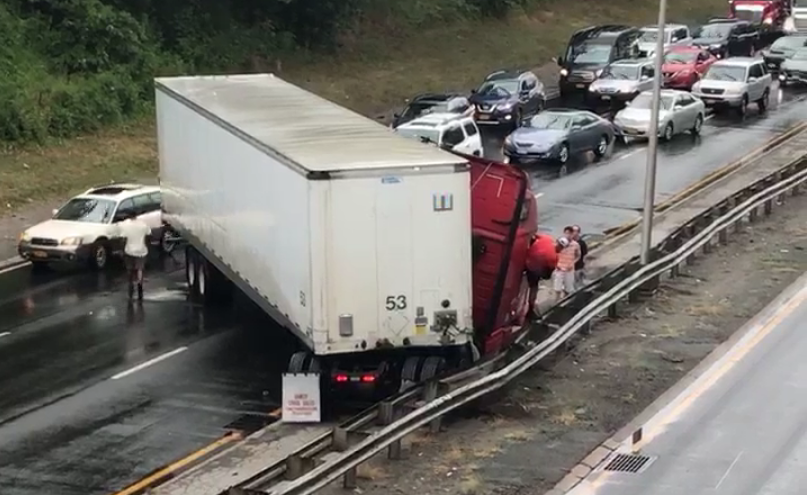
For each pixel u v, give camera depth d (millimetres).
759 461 14977
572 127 37000
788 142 39938
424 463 15086
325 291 16203
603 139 38031
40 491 14930
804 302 22234
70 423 17266
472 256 17891
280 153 17109
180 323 22344
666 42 52469
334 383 17250
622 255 26375
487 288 18109
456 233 16562
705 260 25516
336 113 21250
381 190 16188
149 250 27969
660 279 23859
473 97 43188
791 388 17609
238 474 15469
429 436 16047
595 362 19016
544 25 61750
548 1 65062
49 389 18688
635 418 16656
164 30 45688
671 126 40094
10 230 29578
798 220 29344
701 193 32438
